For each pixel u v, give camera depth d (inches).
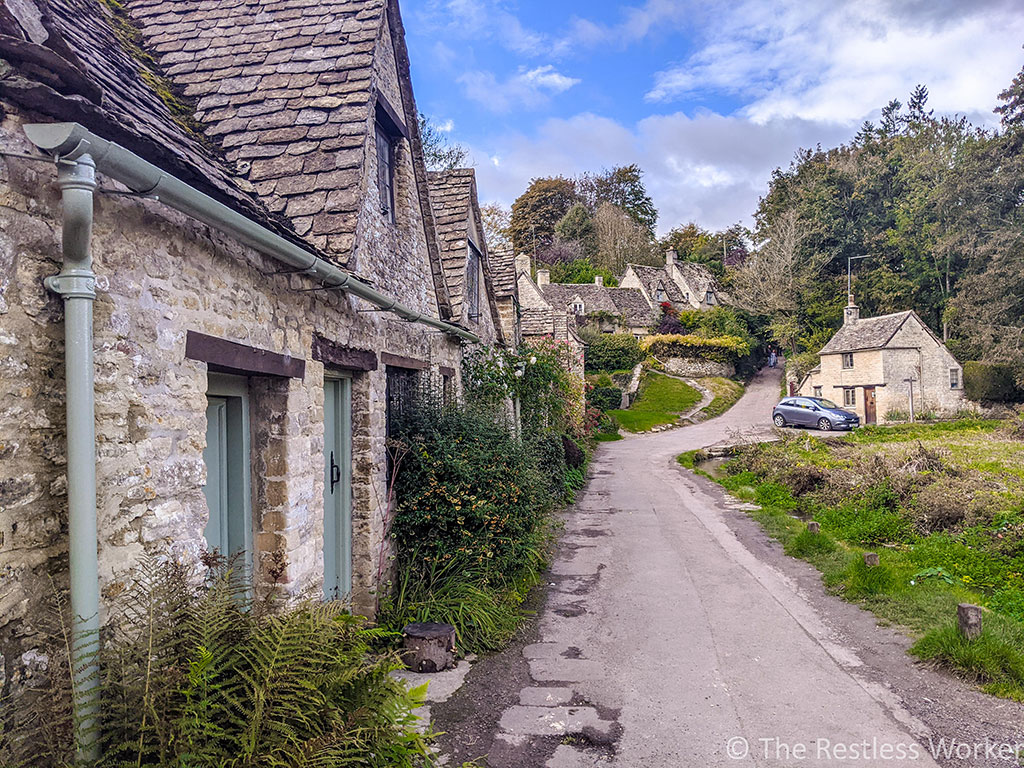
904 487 489.7
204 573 148.1
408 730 154.6
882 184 1991.9
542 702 201.0
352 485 260.5
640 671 224.8
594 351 1817.2
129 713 106.2
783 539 419.5
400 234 301.4
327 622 130.9
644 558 382.0
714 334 2028.8
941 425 1237.7
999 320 1412.4
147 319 132.0
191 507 146.6
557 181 2854.3
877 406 1419.8
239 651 121.1
